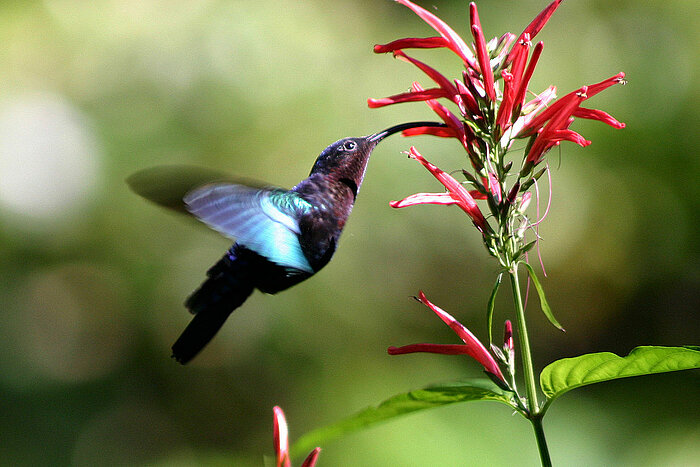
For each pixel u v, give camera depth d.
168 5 11.52
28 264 10.88
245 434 10.90
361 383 10.45
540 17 3.42
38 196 10.67
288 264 3.77
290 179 11.02
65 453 10.66
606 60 11.64
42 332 10.92
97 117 11.09
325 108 11.18
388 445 8.58
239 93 11.20
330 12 11.95
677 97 11.48
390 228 10.82
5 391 10.61
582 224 11.43
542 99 3.48
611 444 9.19
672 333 11.48
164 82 11.24
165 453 10.90
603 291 11.66
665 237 11.48
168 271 11.01
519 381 10.12
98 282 11.02
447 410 8.91
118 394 11.11
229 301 3.83
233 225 3.60
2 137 10.60
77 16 11.40
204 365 11.02
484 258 10.99
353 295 10.77
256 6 11.59
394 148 10.87
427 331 11.01
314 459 3.26
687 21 11.70
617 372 3.25
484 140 3.48
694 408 9.55
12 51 11.16
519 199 3.46
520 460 8.69
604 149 11.48
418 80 11.15
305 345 10.75
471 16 3.38
